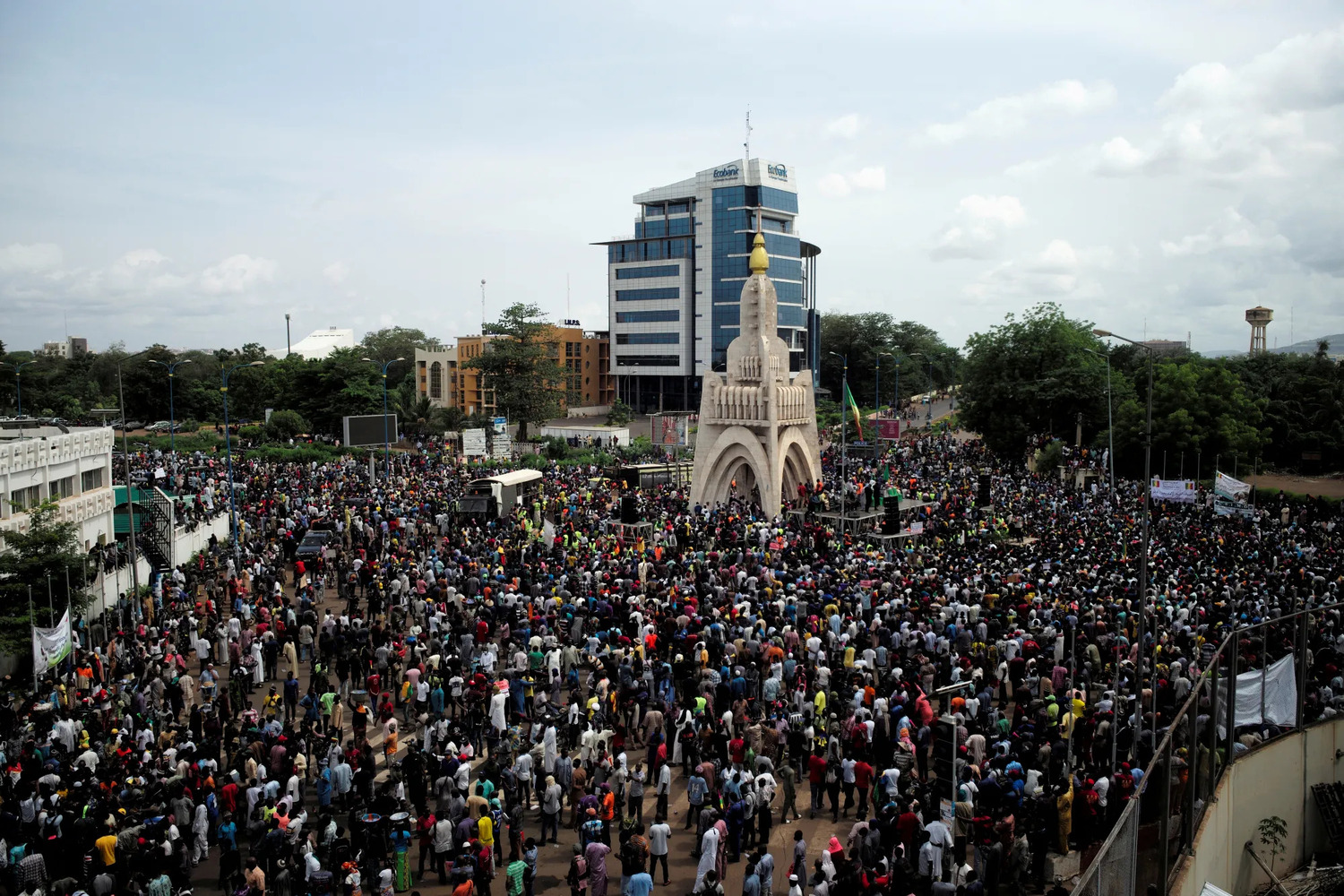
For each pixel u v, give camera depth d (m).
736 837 23.55
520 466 96.62
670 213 170.25
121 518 54.59
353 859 22.42
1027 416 100.69
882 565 44.19
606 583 41.16
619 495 72.62
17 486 43.91
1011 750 25.70
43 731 27.80
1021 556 45.88
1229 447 83.75
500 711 29.77
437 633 35.88
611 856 24.55
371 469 81.75
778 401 64.62
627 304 175.50
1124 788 23.33
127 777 24.97
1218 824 22.17
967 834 22.62
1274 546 49.16
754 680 31.33
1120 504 63.75
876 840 22.03
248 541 57.78
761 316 65.06
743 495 68.38
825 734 27.48
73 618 39.31
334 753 26.06
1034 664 31.11
